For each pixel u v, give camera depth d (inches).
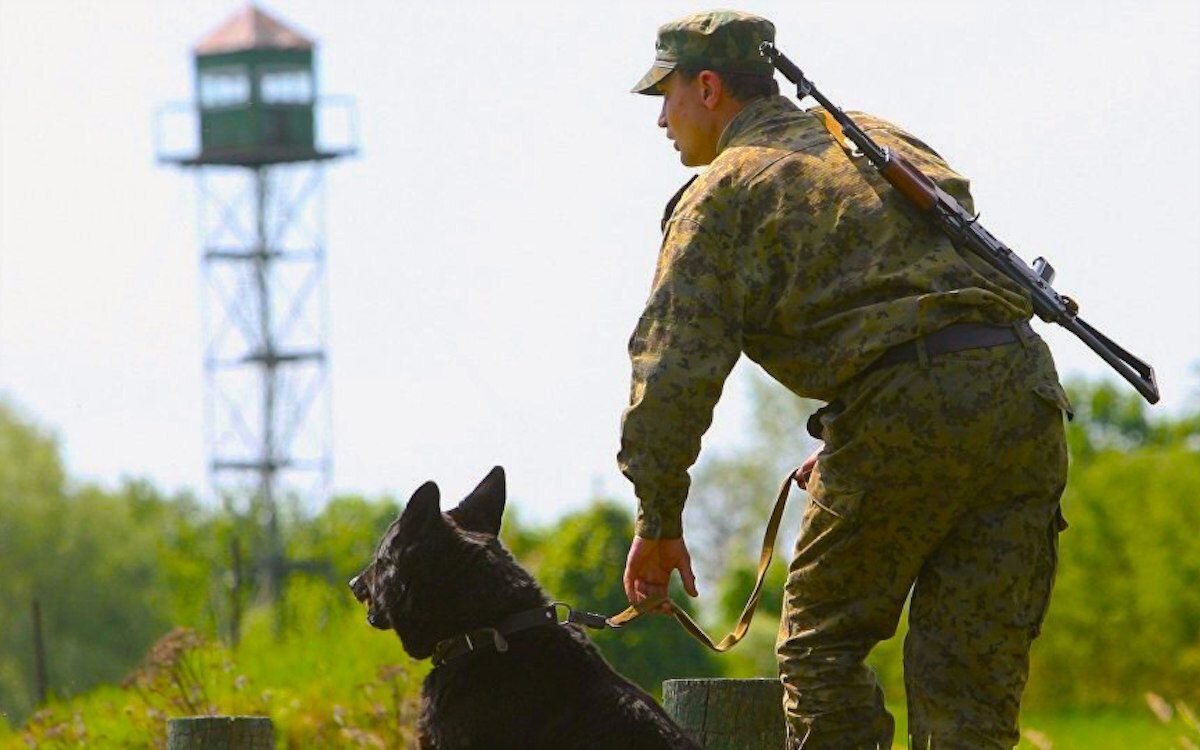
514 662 377.4
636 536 353.4
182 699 647.1
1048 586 350.0
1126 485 2409.0
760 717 438.9
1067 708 2330.2
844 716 354.3
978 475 338.6
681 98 381.7
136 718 649.6
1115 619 2319.1
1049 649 2341.3
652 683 1492.4
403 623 389.7
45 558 3366.1
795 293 344.8
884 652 2160.4
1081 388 4434.1
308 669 786.2
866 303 339.9
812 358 344.8
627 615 386.0
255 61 2972.4
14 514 3410.4
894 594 350.0
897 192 346.6
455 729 377.4
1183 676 2278.5
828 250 343.0
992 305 339.3
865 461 339.9
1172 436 3754.9
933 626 348.2
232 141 2972.4
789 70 360.5
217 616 991.6
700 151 384.2
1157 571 2308.1
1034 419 339.3
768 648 2017.7
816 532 350.6
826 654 354.6
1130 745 1248.2
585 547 1483.8
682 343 344.8
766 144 357.7
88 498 3570.4
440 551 386.0
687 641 1524.4
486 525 414.3
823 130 357.7
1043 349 347.9
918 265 340.2
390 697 661.3
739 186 351.9
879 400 337.1
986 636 344.5
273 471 2906.0
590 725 366.9
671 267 350.3
